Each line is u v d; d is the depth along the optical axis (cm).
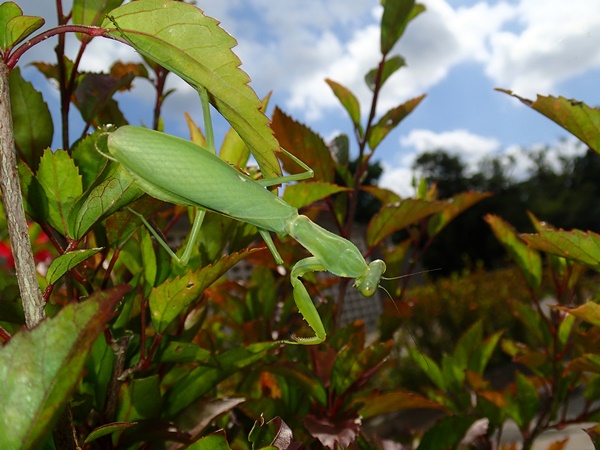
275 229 12
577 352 21
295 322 24
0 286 13
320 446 18
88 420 12
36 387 7
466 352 26
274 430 11
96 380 12
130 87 21
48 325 7
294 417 18
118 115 19
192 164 10
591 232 14
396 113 23
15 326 12
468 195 26
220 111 10
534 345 99
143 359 12
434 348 101
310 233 12
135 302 15
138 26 9
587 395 21
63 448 9
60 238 14
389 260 27
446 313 103
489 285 113
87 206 11
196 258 15
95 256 16
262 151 11
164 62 10
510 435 63
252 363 14
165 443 13
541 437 61
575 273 21
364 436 19
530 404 22
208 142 11
